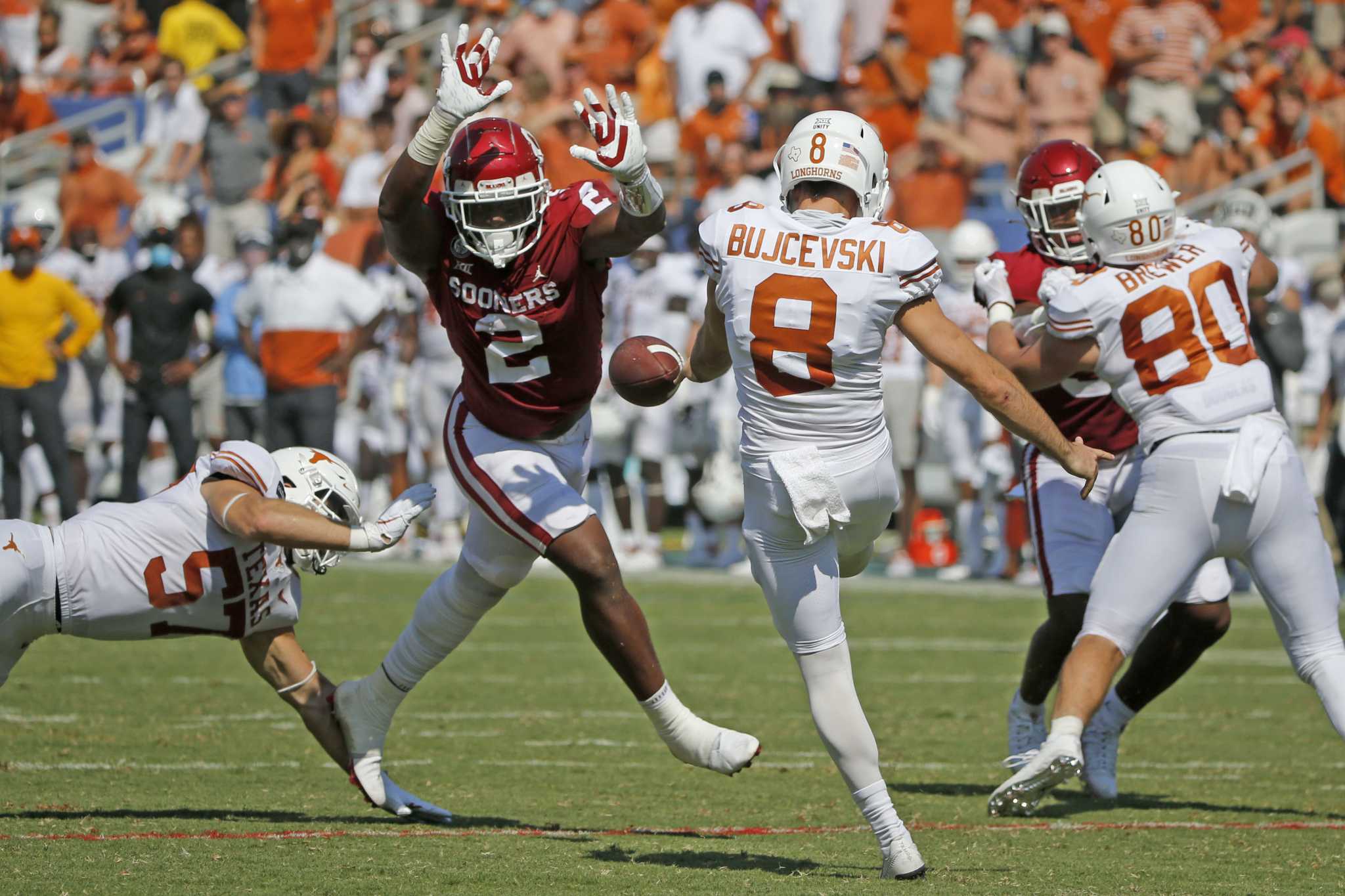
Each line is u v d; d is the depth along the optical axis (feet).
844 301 50.49
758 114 186.29
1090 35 190.39
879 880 51.08
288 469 59.00
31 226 148.05
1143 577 59.16
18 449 150.30
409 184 55.52
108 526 56.90
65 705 86.99
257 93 203.62
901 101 183.62
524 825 60.59
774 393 51.47
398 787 61.87
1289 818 64.13
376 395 171.01
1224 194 176.86
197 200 197.98
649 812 63.82
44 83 230.07
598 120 53.62
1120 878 51.80
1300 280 161.38
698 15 187.42
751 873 51.70
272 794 65.31
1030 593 143.54
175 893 47.21
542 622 127.95
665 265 153.79
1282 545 59.88
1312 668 60.34
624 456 157.99
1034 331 66.44
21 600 55.77
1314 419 156.87
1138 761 77.97
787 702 91.56
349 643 109.91
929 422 166.81
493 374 58.54
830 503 51.19
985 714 89.66
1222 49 186.60
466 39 54.95
